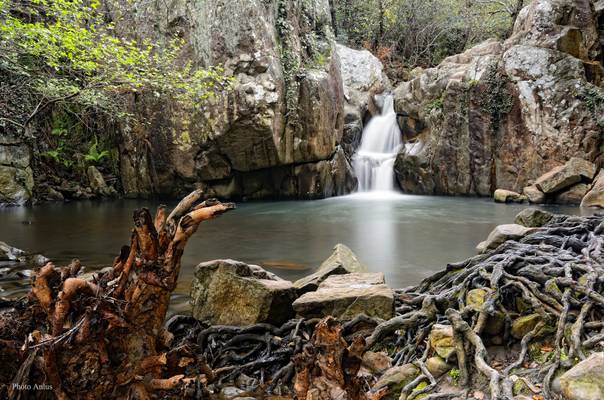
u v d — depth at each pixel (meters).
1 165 15.23
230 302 4.29
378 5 26.62
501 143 16.78
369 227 11.17
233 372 3.65
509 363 3.19
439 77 18.22
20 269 7.11
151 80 11.64
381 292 4.04
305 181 17.06
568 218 5.70
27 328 2.38
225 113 14.84
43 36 9.18
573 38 16.36
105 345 2.18
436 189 18.11
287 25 15.88
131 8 15.09
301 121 16.06
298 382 2.26
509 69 16.52
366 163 19.17
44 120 16.89
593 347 2.97
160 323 2.33
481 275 4.03
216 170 16.16
